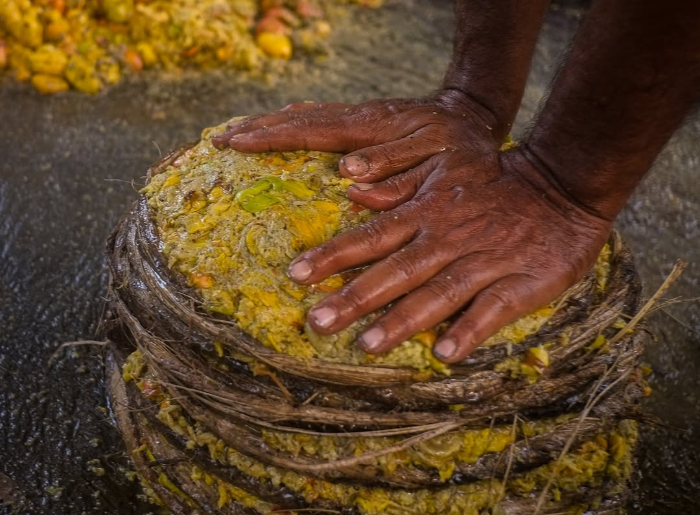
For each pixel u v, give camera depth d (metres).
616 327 0.73
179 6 1.42
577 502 0.73
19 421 0.88
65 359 0.94
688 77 0.65
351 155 0.76
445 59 1.54
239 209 0.74
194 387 0.71
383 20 1.66
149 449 0.77
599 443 0.74
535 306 0.70
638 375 0.76
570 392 0.71
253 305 0.69
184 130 1.30
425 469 0.70
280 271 0.71
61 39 1.37
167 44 1.42
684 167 1.23
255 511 0.73
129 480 0.84
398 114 0.80
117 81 1.40
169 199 0.76
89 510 0.82
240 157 0.78
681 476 0.86
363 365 0.68
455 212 0.71
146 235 0.75
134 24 1.41
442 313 0.68
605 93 0.67
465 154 0.75
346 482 0.71
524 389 0.70
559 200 0.72
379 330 0.67
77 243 1.07
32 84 1.37
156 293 0.72
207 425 0.72
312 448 0.70
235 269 0.71
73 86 1.38
